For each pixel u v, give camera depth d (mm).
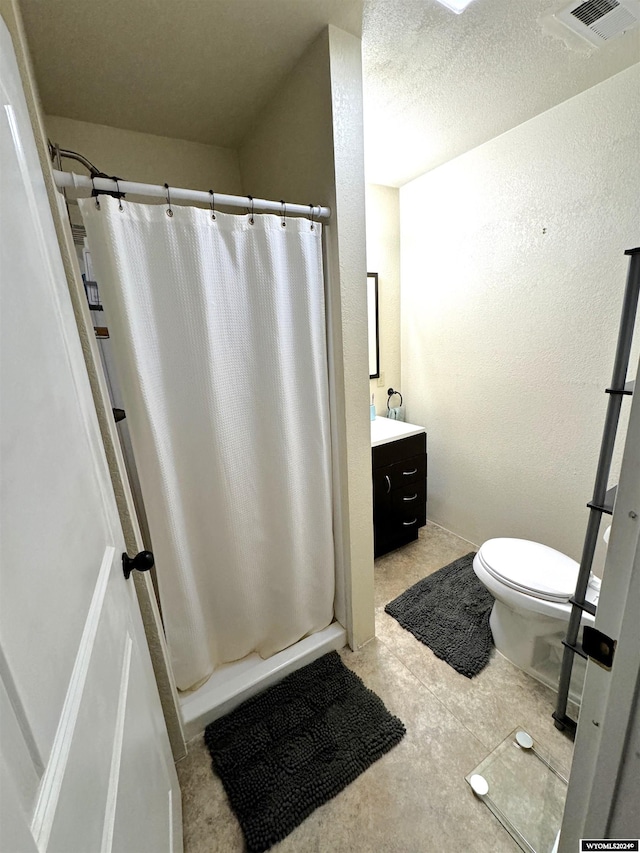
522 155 1706
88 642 510
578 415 1743
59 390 563
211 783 1145
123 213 979
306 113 1246
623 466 462
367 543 1558
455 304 2184
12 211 478
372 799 1087
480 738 1244
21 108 591
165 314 1094
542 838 985
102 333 1263
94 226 956
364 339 1382
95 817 448
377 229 2320
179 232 1056
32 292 510
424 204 2217
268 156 1520
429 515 2666
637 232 1433
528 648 1455
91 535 610
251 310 1223
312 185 1300
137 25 1028
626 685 440
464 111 1564
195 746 1250
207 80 1291
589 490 1765
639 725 434
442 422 2424
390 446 2143
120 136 1546
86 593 544
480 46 1195
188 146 1681
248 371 1268
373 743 1220
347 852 977
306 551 1520
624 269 1487
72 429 598
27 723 334
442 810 1058
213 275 1133
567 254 1646
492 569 1495
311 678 1461
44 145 771
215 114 1486
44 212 634
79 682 460
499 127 1699
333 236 1265
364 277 1339
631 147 1392
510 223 1822
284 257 1228
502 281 1923
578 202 1569
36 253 553
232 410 1256
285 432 1340
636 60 1291
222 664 1470
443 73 1328
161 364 1118
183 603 1263
